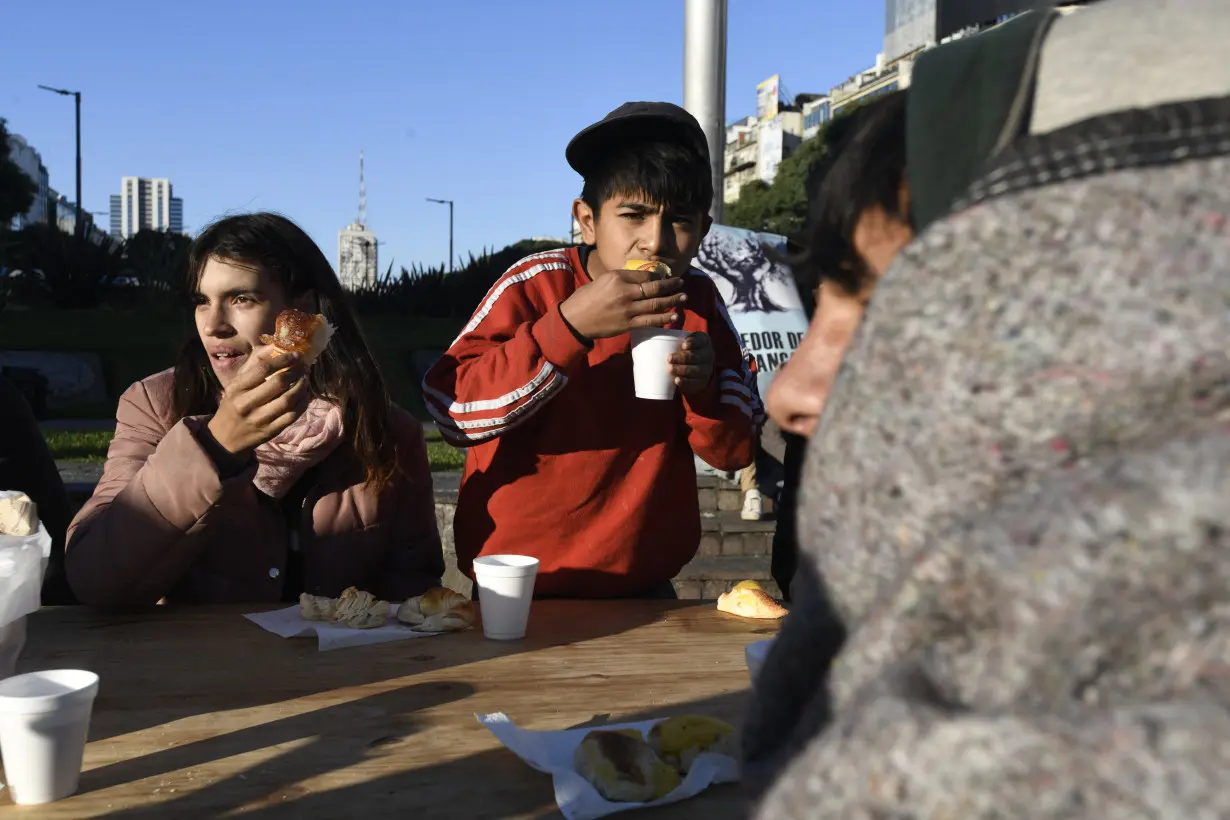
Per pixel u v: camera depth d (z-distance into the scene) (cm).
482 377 217
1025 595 42
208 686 148
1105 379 44
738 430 235
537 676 157
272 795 111
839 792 43
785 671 57
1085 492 42
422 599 187
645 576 235
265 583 226
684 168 225
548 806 110
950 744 40
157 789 112
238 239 215
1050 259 46
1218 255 44
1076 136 48
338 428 221
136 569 183
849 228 64
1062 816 37
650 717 139
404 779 116
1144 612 40
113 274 1992
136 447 221
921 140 57
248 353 221
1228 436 41
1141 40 50
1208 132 46
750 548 579
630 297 204
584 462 227
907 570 47
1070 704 41
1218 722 37
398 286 2008
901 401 49
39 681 116
